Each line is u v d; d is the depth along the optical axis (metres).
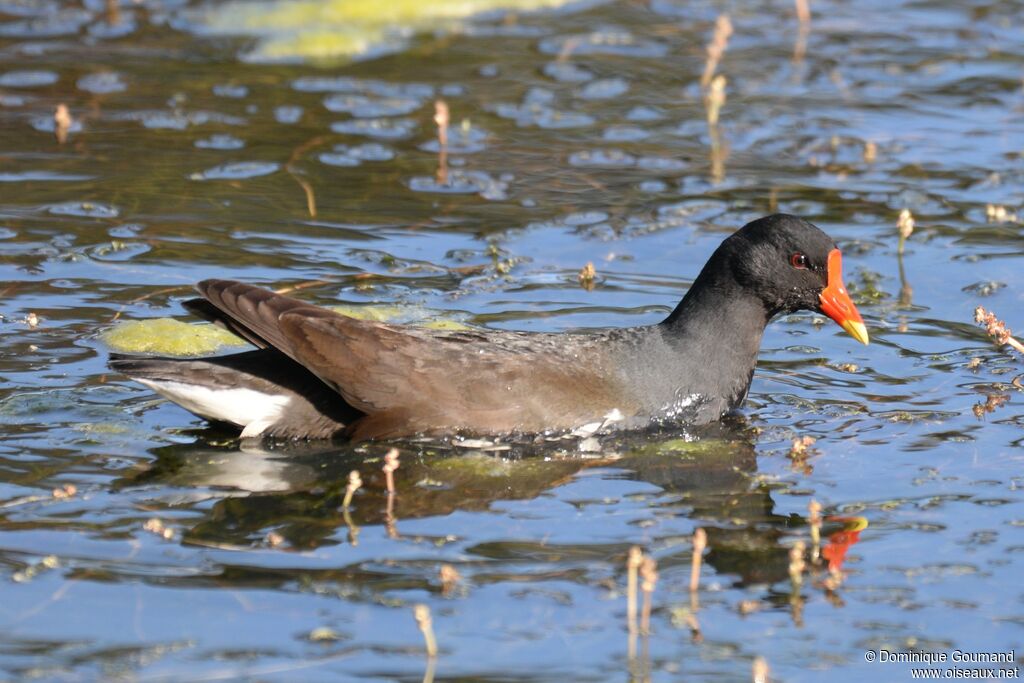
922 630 8.45
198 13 22.69
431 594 8.66
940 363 12.73
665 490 10.34
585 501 10.12
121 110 18.34
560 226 15.68
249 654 7.93
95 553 9.02
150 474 10.34
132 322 12.88
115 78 19.47
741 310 11.91
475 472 10.62
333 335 10.91
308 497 10.04
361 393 10.91
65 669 7.73
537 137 18.28
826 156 17.83
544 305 13.71
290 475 10.43
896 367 12.69
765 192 16.69
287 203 15.92
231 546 9.20
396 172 17.00
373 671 7.83
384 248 14.89
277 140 17.70
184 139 17.56
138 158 16.92
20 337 12.52
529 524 9.70
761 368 12.77
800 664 8.09
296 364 11.21
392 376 10.94
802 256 11.89
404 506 9.94
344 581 8.77
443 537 9.44
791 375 12.60
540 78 20.30
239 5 23.19
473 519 9.75
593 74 20.50
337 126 18.20
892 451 11.00
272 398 11.05
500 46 21.64
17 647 7.93
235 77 19.77
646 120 18.94
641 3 23.95
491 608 8.51
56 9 22.47
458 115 18.81
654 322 13.38
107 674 7.70
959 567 9.20
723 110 19.33
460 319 13.27
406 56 21.03
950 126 18.78
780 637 8.36
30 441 10.77
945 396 12.05
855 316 11.95
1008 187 16.84
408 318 13.20
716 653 8.16
